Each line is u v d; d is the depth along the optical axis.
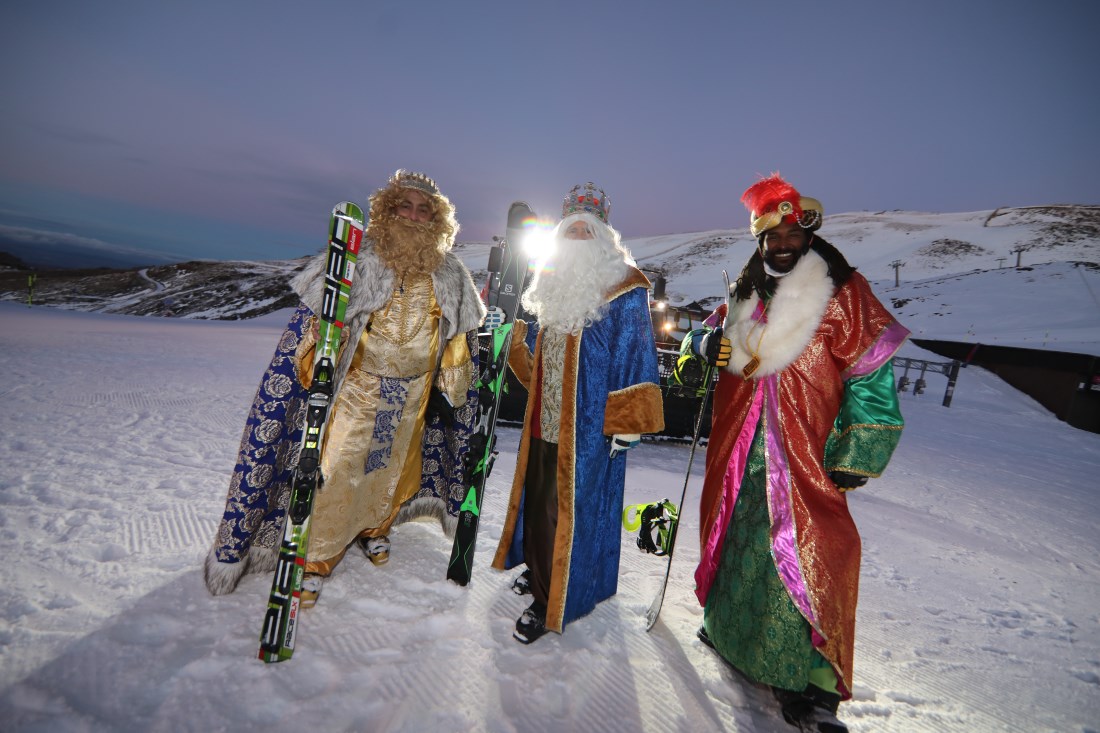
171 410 5.18
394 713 1.54
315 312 2.02
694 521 3.59
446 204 2.35
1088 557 3.99
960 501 5.28
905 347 22.39
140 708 1.46
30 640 1.66
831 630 1.64
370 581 2.27
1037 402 16.39
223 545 2.03
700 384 2.15
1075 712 1.97
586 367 2.04
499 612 2.15
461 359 2.53
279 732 1.43
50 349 8.81
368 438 2.24
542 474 2.08
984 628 2.59
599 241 2.09
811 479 1.74
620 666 1.91
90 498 2.79
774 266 1.87
